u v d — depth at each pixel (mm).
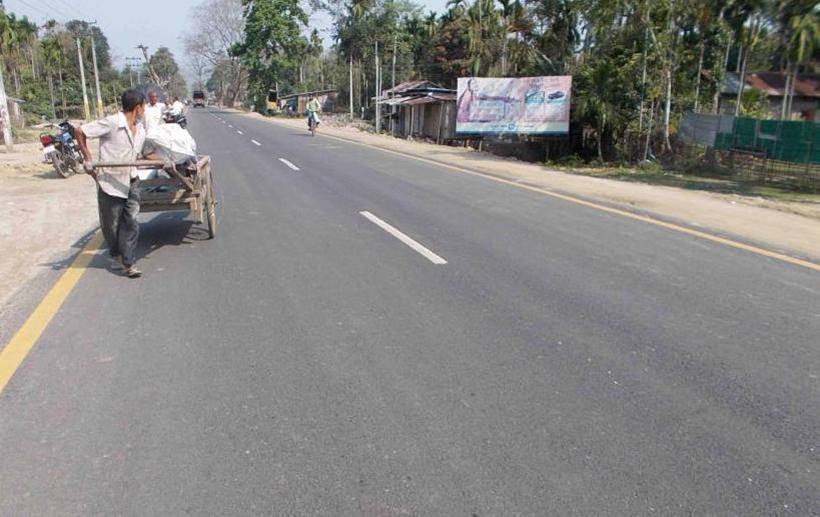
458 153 22141
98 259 7250
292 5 74250
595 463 3275
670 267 6910
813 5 15359
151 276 6543
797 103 39781
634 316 5383
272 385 4137
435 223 9164
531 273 6637
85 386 4137
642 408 3838
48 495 3051
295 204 10656
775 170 14898
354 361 4492
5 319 5352
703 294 5980
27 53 73312
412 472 3207
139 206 7020
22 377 4270
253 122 46750
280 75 78625
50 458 3348
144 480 3156
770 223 9547
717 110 24766
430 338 4898
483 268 6816
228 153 20125
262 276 6508
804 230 9086
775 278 6535
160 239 8156
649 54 18656
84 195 12359
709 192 13117
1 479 3176
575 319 5305
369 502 2980
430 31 57344
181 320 5293
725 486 3100
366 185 12945
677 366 4414
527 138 22469
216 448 3422
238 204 10641
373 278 6434
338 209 10219
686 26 19562
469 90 20984
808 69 35469
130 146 6367
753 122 16219
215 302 5730
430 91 39531
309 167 16156
